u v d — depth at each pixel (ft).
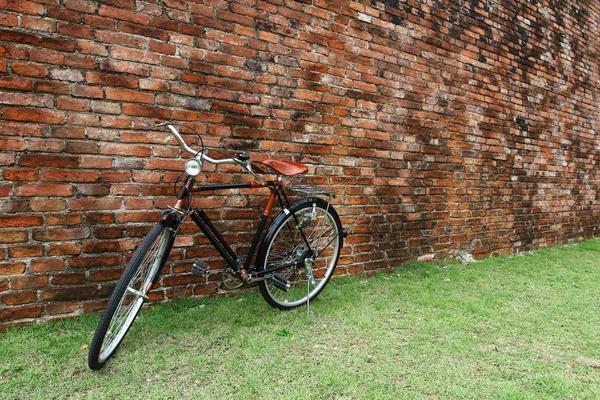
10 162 7.00
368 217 11.55
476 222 14.49
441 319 8.49
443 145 13.28
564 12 18.06
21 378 5.68
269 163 8.33
